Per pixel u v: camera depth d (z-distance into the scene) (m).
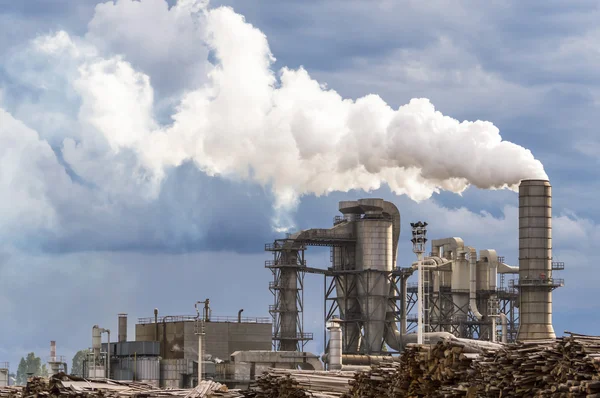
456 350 87.94
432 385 90.31
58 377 155.88
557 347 73.88
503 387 79.06
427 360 90.69
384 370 98.56
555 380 73.56
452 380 87.94
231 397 146.38
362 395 101.38
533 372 75.88
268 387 119.44
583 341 71.62
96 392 148.62
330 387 113.62
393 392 94.19
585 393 69.31
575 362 70.88
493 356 82.62
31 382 158.00
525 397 76.50
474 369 85.38
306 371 121.75
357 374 103.56
